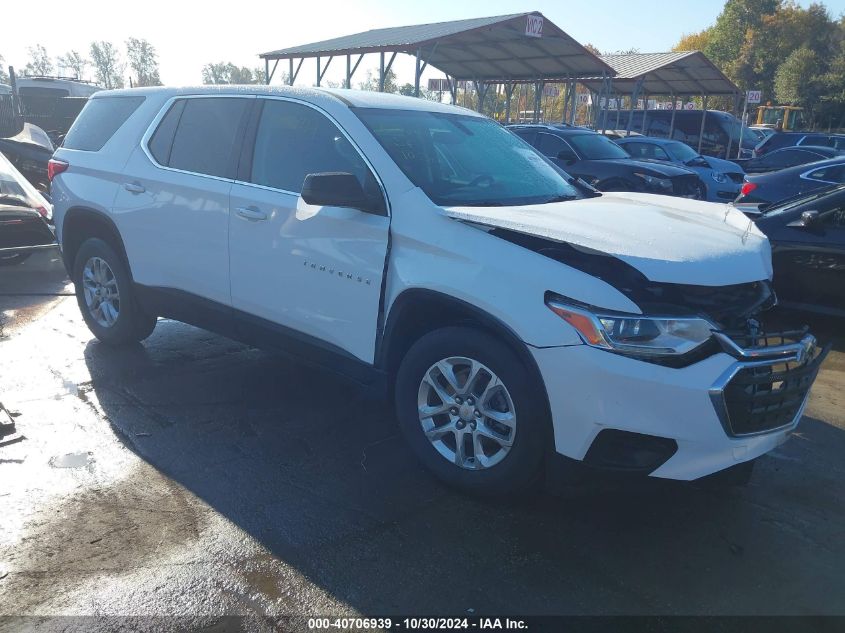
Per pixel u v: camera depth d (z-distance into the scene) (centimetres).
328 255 379
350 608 267
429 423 354
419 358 350
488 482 331
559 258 310
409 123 412
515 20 1719
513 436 317
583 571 294
